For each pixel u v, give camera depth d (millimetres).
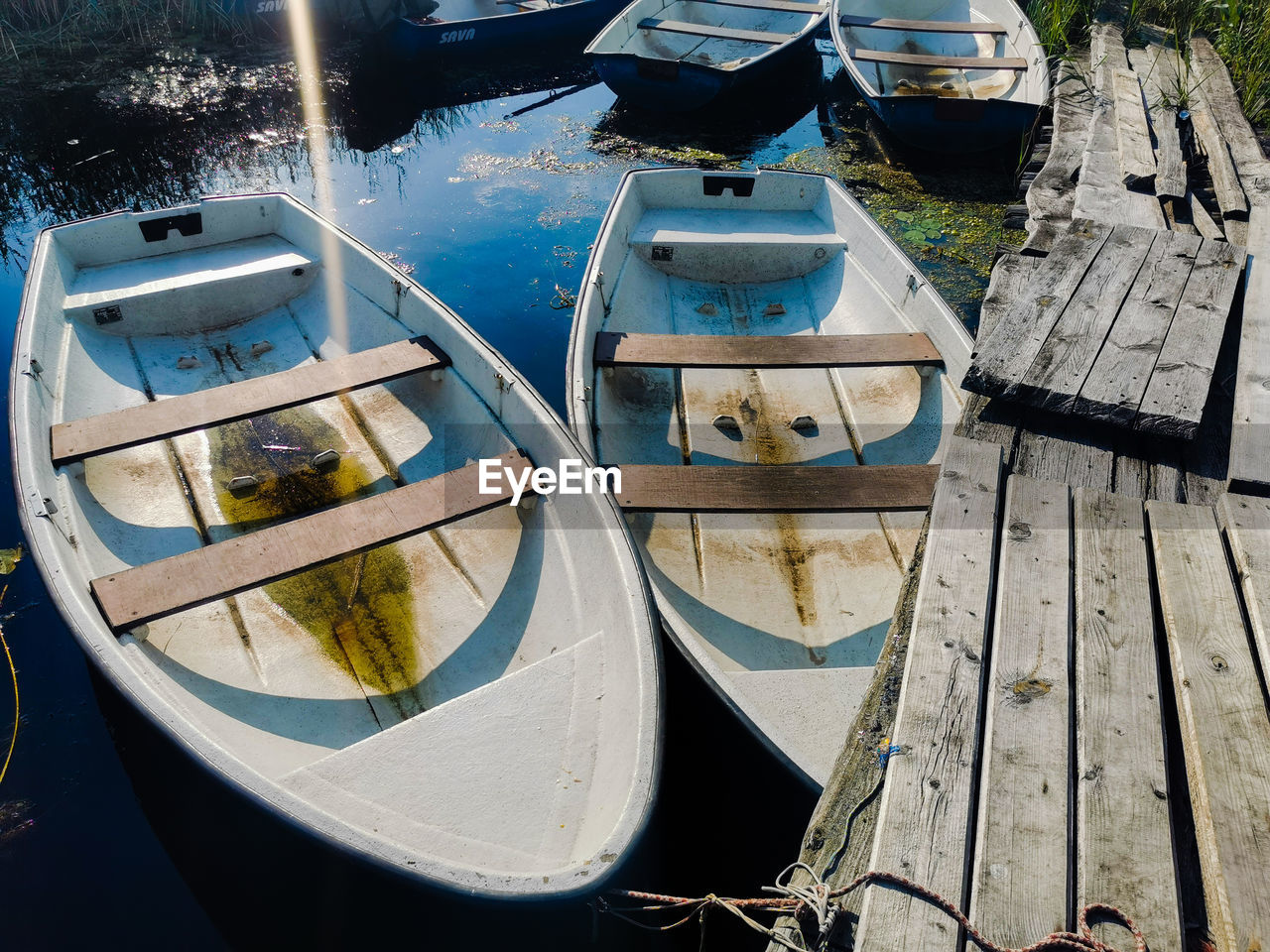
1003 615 2512
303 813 2443
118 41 9789
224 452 4543
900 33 9867
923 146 7941
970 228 7090
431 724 2969
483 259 6633
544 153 8320
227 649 3557
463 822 2707
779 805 2777
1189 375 3330
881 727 2402
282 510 4242
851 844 2158
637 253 5566
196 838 2998
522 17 9766
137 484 4246
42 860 3082
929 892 1917
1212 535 2746
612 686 3014
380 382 4395
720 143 8562
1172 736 2271
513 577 3850
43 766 3350
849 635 3707
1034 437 3250
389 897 2428
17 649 3762
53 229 5066
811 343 4613
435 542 4117
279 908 2875
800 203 6070
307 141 8336
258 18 9969
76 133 8148
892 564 3984
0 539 4242
